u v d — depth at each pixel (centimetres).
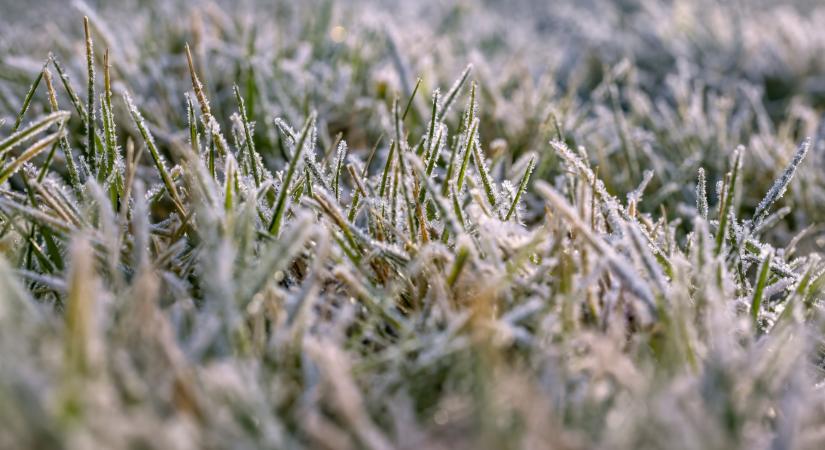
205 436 21
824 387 24
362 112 39
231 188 25
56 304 25
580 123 38
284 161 36
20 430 19
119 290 24
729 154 38
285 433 21
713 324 23
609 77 41
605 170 35
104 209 25
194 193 26
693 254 26
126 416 21
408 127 38
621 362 23
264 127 37
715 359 22
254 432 21
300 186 28
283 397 22
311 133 30
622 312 25
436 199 25
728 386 22
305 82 39
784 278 27
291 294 24
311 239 26
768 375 23
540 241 25
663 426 21
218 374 21
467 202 29
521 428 21
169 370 21
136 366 22
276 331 23
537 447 21
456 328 23
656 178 37
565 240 26
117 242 25
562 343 23
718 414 22
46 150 34
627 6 86
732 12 65
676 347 23
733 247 27
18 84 38
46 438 19
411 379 23
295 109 38
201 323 23
